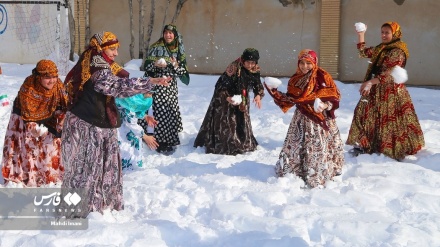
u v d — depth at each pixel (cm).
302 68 605
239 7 1727
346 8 1645
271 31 1708
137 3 1792
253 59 750
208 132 781
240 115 773
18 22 1888
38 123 600
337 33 1639
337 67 1655
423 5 1592
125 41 1820
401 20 1611
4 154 604
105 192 534
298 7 1680
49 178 614
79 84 512
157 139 790
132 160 690
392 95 736
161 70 794
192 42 1773
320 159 612
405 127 739
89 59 511
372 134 746
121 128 686
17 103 603
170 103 795
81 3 1800
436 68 1603
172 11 1780
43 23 1861
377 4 1622
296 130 621
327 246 470
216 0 1741
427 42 1600
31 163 606
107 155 531
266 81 609
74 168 519
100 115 516
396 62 721
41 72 580
